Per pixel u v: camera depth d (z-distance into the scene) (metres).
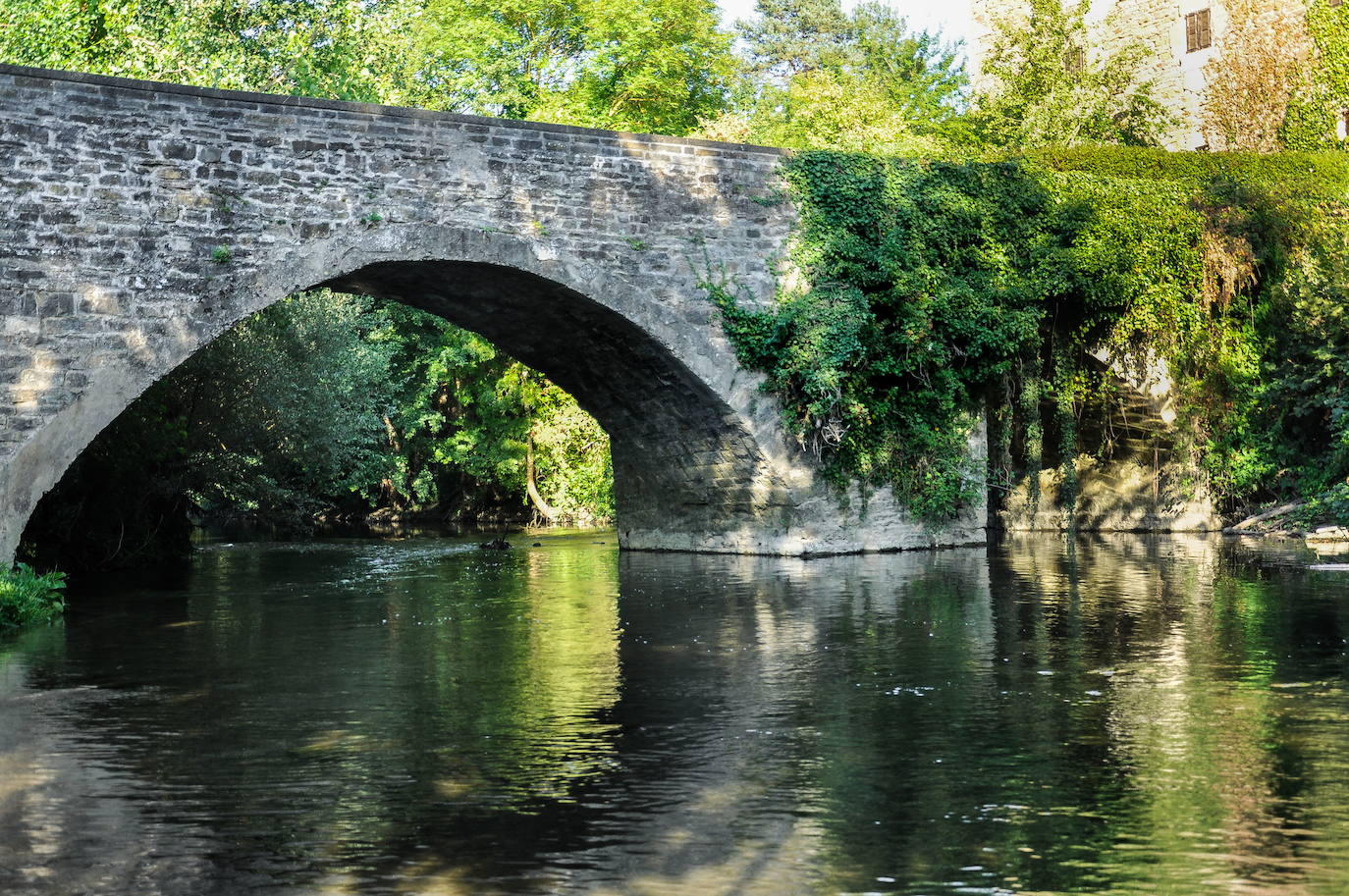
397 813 5.65
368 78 25.64
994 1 32.19
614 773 6.25
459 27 29.02
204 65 22.11
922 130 32.22
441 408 36.84
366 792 5.96
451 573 17.42
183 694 8.30
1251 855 5.00
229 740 6.98
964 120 32.28
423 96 29.70
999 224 19.02
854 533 18.17
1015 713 7.47
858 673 8.82
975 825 5.41
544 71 29.48
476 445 34.16
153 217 13.31
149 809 5.73
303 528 27.12
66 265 12.90
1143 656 9.27
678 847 5.17
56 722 7.44
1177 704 7.65
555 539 26.17
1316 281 21.44
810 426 17.48
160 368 13.26
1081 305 20.47
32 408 12.69
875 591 13.59
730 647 10.05
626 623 11.52
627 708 7.77
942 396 18.61
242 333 19.84
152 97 13.35
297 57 23.89
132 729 7.25
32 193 12.78
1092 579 14.37
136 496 18.62
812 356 17.03
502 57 29.16
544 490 34.34
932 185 18.33
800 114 28.53
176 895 4.70
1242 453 22.17
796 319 16.95
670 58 29.08
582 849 5.15
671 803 5.76
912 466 18.67
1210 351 21.72
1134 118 30.41
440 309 17.55
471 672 9.03
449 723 7.37
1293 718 7.23
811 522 17.72
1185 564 15.95
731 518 18.92
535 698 8.09
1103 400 21.89
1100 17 31.78
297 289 13.97
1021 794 5.85
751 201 16.94
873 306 17.88
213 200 13.62
